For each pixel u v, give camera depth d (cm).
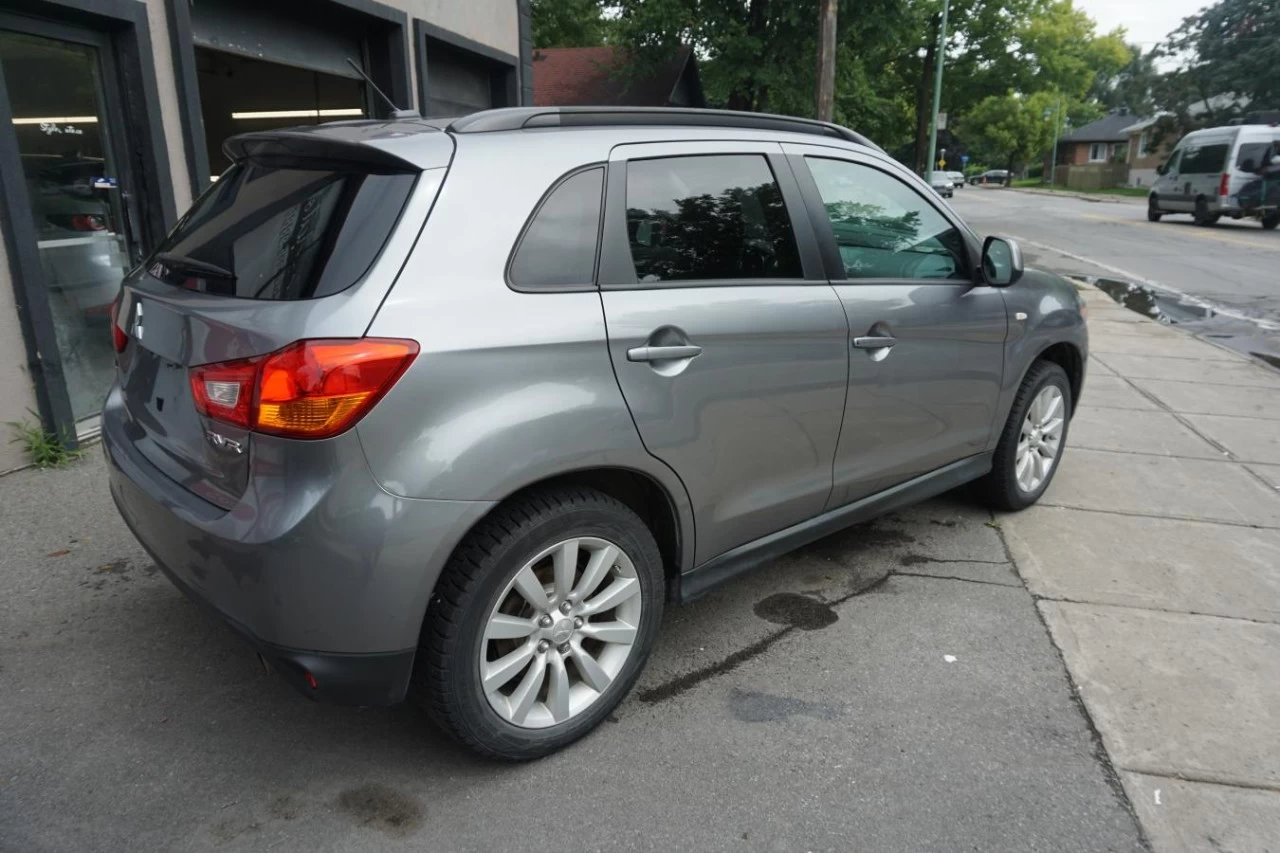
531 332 225
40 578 352
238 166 278
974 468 399
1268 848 224
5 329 449
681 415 259
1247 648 318
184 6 556
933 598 354
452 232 221
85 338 517
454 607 220
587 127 261
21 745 255
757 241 291
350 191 224
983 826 229
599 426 237
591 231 247
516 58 1092
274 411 201
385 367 203
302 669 212
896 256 343
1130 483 491
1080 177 6244
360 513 203
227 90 946
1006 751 259
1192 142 2427
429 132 238
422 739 262
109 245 531
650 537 261
